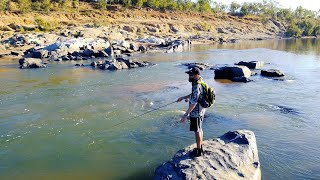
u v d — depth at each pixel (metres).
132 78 22.64
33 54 35.81
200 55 40.84
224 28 106.25
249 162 7.62
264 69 26.62
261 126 11.78
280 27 128.12
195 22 103.62
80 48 40.62
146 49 47.06
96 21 80.94
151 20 96.00
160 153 9.54
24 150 9.85
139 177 8.17
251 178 7.02
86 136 10.94
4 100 15.86
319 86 19.48
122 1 105.75
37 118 12.92
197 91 6.82
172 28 90.31
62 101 15.70
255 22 124.62
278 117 12.93
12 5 80.31
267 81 21.36
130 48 45.84
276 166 8.48
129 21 88.25
